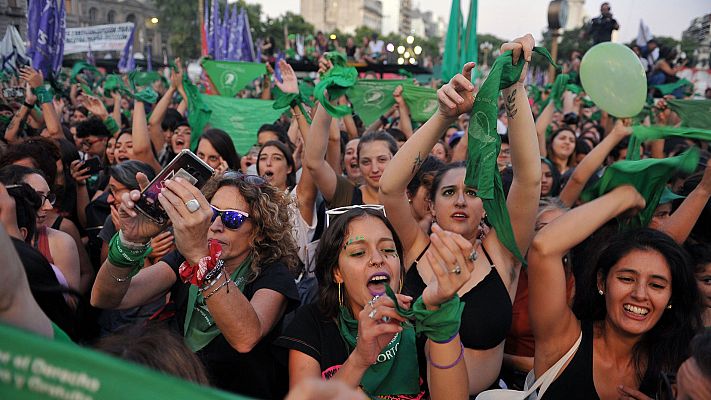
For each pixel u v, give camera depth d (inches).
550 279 82.3
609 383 83.0
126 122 366.0
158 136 243.3
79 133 238.8
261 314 86.0
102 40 563.8
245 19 658.2
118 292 81.5
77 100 386.6
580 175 131.6
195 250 71.9
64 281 100.1
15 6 405.4
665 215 122.6
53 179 143.0
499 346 91.3
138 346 55.1
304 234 140.3
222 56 657.6
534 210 88.9
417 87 219.8
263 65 312.7
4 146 164.6
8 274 42.0
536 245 82.5
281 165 167.9
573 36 1504.7
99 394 26.6
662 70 365.7
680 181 139.9
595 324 85.8
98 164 211.8
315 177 140.0
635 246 80.0
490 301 89.3
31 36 269.1
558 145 238.5
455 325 66.1
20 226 100.9
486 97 77.6
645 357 83.0
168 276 96.5
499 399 82.3
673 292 80.5
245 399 26.3
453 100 80.0
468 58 296.4
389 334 68.6
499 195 81.8
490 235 96.0
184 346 58.5
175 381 26.5
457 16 292.7
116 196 139.5
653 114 209.2
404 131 222.4
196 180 76.7
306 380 32.6
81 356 27.0
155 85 508.1
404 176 90.1
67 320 75.4
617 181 90.0
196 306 89.7
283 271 95.0
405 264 99.7
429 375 70.0
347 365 68.7
